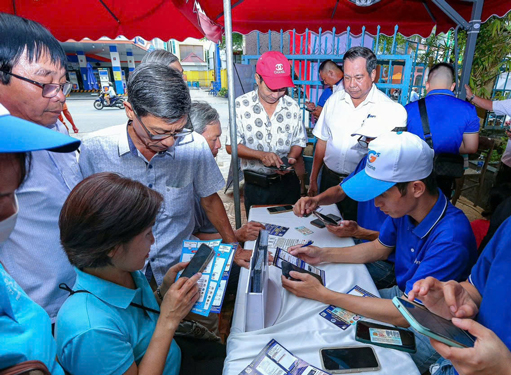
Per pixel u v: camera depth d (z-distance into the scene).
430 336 0.74
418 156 1.24
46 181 1.31
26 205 1.25
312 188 3.05
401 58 3.57
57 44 1.16
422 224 1.34
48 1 3.11
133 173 1.47
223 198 4.62
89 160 1.48
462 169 2.52
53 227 1.34
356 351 1.09
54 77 1.14
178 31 3.88
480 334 0.71
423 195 1.29
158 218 1.52
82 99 21.45
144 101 1.11
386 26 4.13
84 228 0.81
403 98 3.69
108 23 3.47
